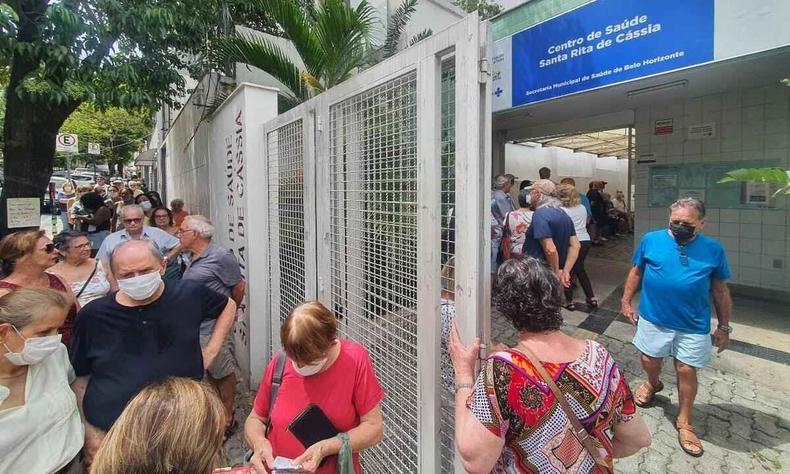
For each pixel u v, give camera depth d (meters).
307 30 5.46
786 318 4.92
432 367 1.63
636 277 3.11
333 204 2.41
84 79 4.22
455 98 1.48
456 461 1.61
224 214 4.71
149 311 2.02
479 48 1.40
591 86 5.05
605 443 1.25
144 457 0.84
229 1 5.57
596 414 1.23
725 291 2.74
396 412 1.98
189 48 5.18
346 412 1.78
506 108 6.16
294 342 1.65
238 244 4.14
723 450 2.75
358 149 2.16
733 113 5.76
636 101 6.17
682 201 2.73
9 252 2.45
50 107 4.45
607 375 1.27
